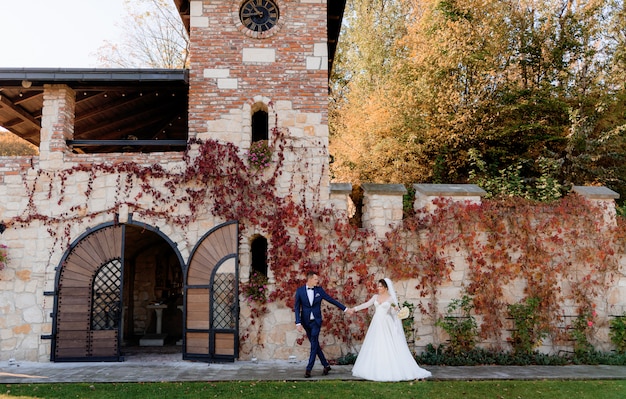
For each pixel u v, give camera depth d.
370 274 8.91
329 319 8.70
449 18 15.25
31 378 7.12
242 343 8.62
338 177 16.89
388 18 19.77
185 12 10.49
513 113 14.61
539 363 8.54
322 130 9.23
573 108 14.52
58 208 8.97
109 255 8.87
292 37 9.43
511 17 15.30
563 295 9.12
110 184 9.02
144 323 12.50
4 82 9.02
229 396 6.15
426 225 9.06
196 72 9.26
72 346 8.58
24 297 8.73
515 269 9.06
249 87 9.27
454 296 8.95
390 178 15.86
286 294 8.75
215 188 8.98
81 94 10.02
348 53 21.23
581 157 13.15
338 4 10.34
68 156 9.12
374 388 6.56
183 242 8.88
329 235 8.97
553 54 15.05
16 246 8.88
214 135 9.12
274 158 9.12
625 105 14.53
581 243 9.25
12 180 9.05
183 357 8.62
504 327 8.92
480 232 9.15
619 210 10.30
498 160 15.19
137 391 6.36
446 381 7.04
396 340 7.23
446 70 14.88
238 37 9.39
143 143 9.19
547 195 11.13
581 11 15.04
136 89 9.59
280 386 6.64
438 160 15.23
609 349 9.05
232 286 8.67
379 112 15.94
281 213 8.92
